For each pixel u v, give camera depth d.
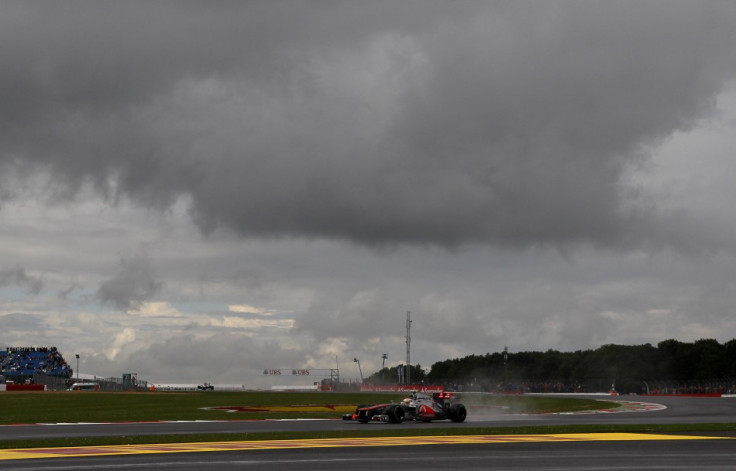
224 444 29.56
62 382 147.50
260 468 21.81
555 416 53.38
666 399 90.25
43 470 21.31
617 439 32.00
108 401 82.38
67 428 39.91
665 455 25.36
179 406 70.88
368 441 30.94
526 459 24.16
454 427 39.94
